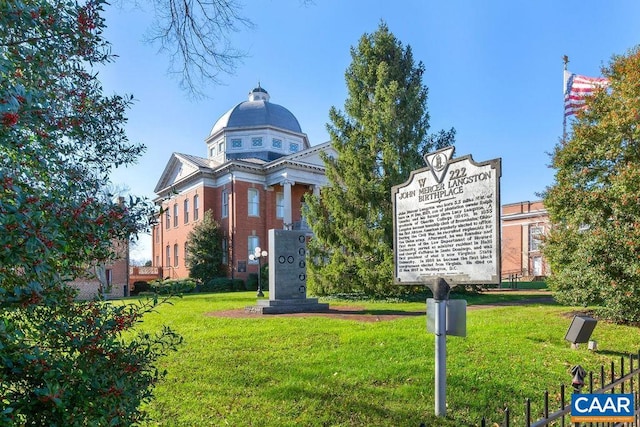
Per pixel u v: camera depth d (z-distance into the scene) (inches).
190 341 312.8
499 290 888.9
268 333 343.3
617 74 457.4
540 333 328.5
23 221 75.2
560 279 439.8
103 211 102.0
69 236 94.6
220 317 462.6
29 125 91.4
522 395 199.9
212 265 1381.6
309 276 737.6
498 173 167.9
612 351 281.1
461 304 177.6
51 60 96.9
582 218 424.5
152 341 120.0
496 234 167.3
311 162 1492.4
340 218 716.7
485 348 279.3
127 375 98.0
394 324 383.2
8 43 89.9
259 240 1464.1
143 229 111.0
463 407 186.9
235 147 1733.5
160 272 1594.5
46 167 95.9
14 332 82.5
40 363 85.7
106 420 89.4
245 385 211.6
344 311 527.8
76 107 108.3
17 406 83.8
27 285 86.1
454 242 183.2
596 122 460.4
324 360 256.1
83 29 100.3
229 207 1450.5
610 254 382.0
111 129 117.6
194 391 203.6
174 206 1683.1
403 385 211.6
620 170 405.4
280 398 194.5
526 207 1699.1
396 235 213.0
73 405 87.8
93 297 108.0
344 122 739.4
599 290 395.2
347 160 716.7
